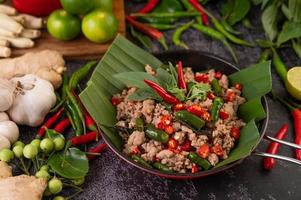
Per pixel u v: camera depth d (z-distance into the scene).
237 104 0.71
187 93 0.70
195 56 0.75
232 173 0.70
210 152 0.66
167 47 0.86
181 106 0.66
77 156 0.70
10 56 0.82
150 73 0.73
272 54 0.84
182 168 0.66
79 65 0.83
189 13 0.90
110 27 0.81
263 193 0.69
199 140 0.65
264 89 0.70
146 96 0.69
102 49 0.83
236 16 0.88
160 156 0.65
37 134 0.74
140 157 0.66
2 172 0.68
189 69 0.74
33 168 0.71
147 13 0.90
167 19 0.89
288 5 0.83
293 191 0.69
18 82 0.75
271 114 0.77
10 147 0.72
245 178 0.70
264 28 0.85
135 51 0.75
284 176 0.70
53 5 0.86
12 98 0.73
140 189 0.69
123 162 0.72
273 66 0.83
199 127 0.66
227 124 0.68
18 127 0.76
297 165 0.71
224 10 0.90
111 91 0.73
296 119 0.75
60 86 0.79
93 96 0.69
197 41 0.87
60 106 0.77
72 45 0.84
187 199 0.68
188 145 0.66
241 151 0.64
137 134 0.67
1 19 0.81
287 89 0.78
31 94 0.74
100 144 0.74
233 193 0.69
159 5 0.91
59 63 0.79
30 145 0.70
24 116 0.74
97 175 0.71
